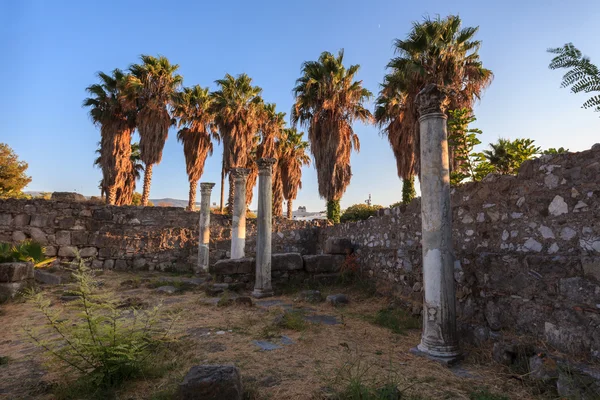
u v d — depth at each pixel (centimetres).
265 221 796
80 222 1278
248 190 2355
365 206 2142
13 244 1202
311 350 389
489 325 421
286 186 2573
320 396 271
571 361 308
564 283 337
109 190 1847
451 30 1144
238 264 841
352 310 616
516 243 401
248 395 271
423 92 427
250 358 360
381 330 486
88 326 307
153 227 1361
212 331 465
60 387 284
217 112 1958
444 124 421
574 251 336
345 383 295
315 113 1623
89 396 275
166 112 1964
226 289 790
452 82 1124
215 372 259
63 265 1214
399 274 673
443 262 391
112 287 855
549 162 370
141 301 663
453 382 311
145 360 330
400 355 383
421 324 513
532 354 342
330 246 923
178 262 1366
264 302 700
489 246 440
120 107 1866
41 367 344
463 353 383
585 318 316
